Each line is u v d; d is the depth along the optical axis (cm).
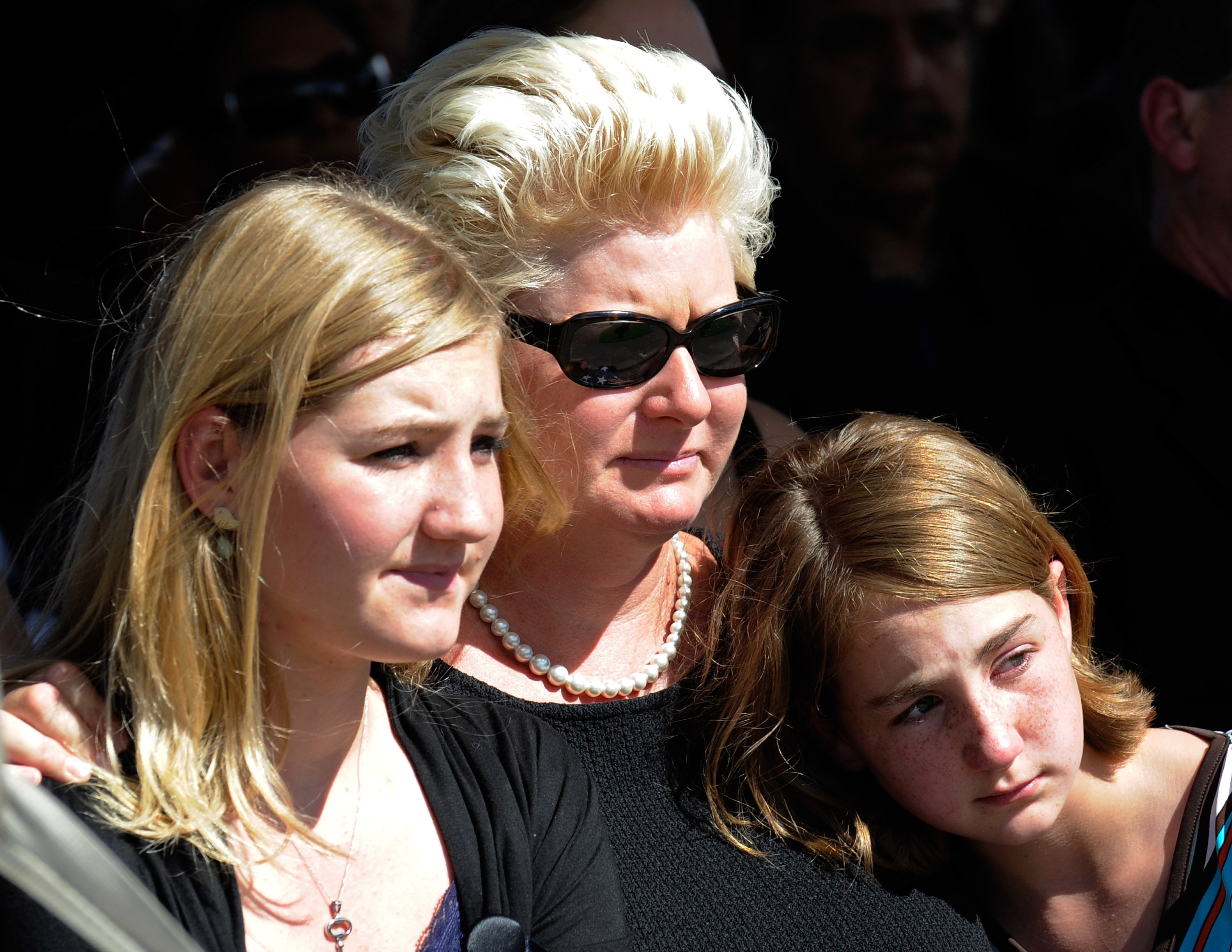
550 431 578
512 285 556
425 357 441
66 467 887
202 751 457
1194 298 942
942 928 588
